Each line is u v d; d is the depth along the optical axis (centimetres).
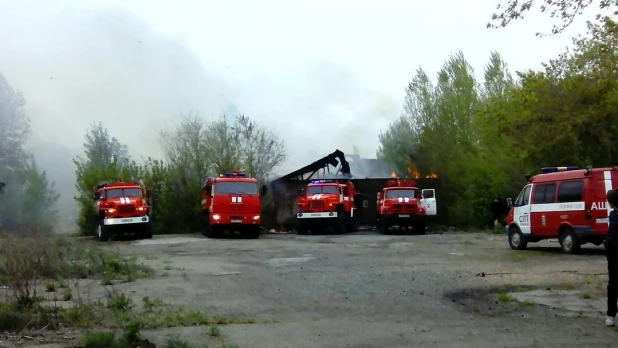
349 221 3775
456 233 3491
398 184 3725
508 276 1454
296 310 1075
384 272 1587
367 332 888
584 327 907
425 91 4138
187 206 4025
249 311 1067
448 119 3931
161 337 861
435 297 1191
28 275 1075
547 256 1898
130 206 3238
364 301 1160
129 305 1095
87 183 3941
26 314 962
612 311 912
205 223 3588
